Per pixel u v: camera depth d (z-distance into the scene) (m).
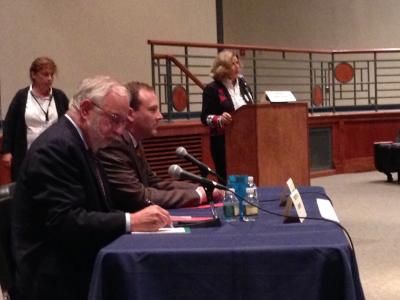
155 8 8.91
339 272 1.92
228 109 4.45
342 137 9.72
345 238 2.07
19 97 4.48
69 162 2.29
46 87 4.47
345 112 10.04
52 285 2.28
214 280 1.96
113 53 8.29
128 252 1.98
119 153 2.73
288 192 2.71
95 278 1.97
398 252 4.73
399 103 11.62
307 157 4.35
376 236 5.29
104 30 8.17
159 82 7.83
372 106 10.70
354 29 11.91
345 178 9.20
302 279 1.93
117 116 2.32
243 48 8.34
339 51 9.80
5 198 2.29
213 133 4.50
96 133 2.34
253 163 4.15
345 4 11.91
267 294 1.94
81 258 2.30
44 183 2.24
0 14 6.89
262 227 2.33
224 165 4.51
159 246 2.04
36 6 7.29
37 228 2.29
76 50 7.80
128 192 2.68
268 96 4.23
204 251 1.97
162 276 1.97
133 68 8.55
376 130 9.94
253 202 2.64
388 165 8.53
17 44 7.05
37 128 4.46
